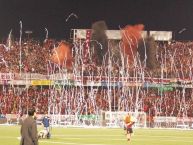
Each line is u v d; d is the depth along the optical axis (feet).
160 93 348.18
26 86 344.90
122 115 281.33
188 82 355.15
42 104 325.62
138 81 349.82
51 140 165.89
